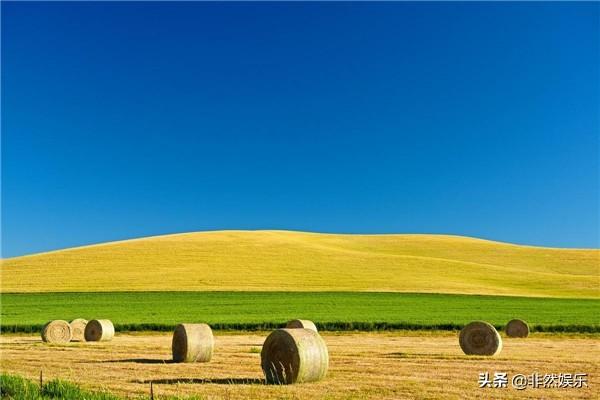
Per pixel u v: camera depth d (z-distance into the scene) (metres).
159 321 39.41
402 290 61.09
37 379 16.97
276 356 16.73
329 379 16.81
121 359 22.36
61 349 26.42
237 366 20.00
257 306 48.72
